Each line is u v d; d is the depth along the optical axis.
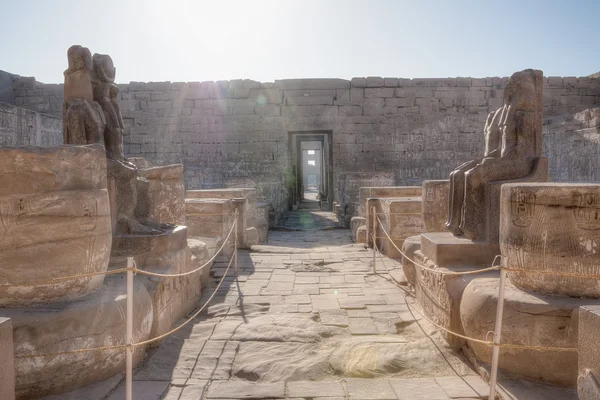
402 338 4.88
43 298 3.61
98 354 3.62
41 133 16.64
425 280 5.43
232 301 6.26
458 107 18.50
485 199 5.18
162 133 18.89
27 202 3.53
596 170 14.68
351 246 10.44
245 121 18.70
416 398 3.56
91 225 3.78
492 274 4.52
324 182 24.12
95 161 3.97
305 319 5.40
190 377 3.97
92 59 5.57
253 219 11.87
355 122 18.53
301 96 18.58
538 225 3.67
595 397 2.35
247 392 3.71
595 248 3.48
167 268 5.12
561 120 17.09
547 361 3.50
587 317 2.46
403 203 9.00
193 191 11.38
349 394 3.66
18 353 3.25
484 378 3.82
